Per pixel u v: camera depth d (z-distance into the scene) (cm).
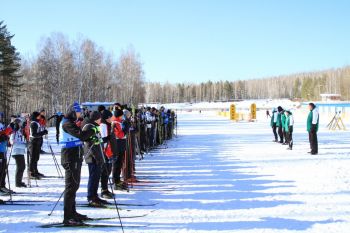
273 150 1647
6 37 4631
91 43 6103
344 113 4547
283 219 609
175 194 805
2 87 4506
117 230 557
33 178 1006
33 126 980
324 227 564
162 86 15312
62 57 5534
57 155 1574
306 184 891
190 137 2473
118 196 788
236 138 2339
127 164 927
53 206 706
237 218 618
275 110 2041
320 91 12388
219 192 820
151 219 615
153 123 1764
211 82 16438
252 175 1026
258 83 16650
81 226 575
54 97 5369
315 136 1470
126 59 7212
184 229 560
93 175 706
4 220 613
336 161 1266
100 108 859
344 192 800
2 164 784
